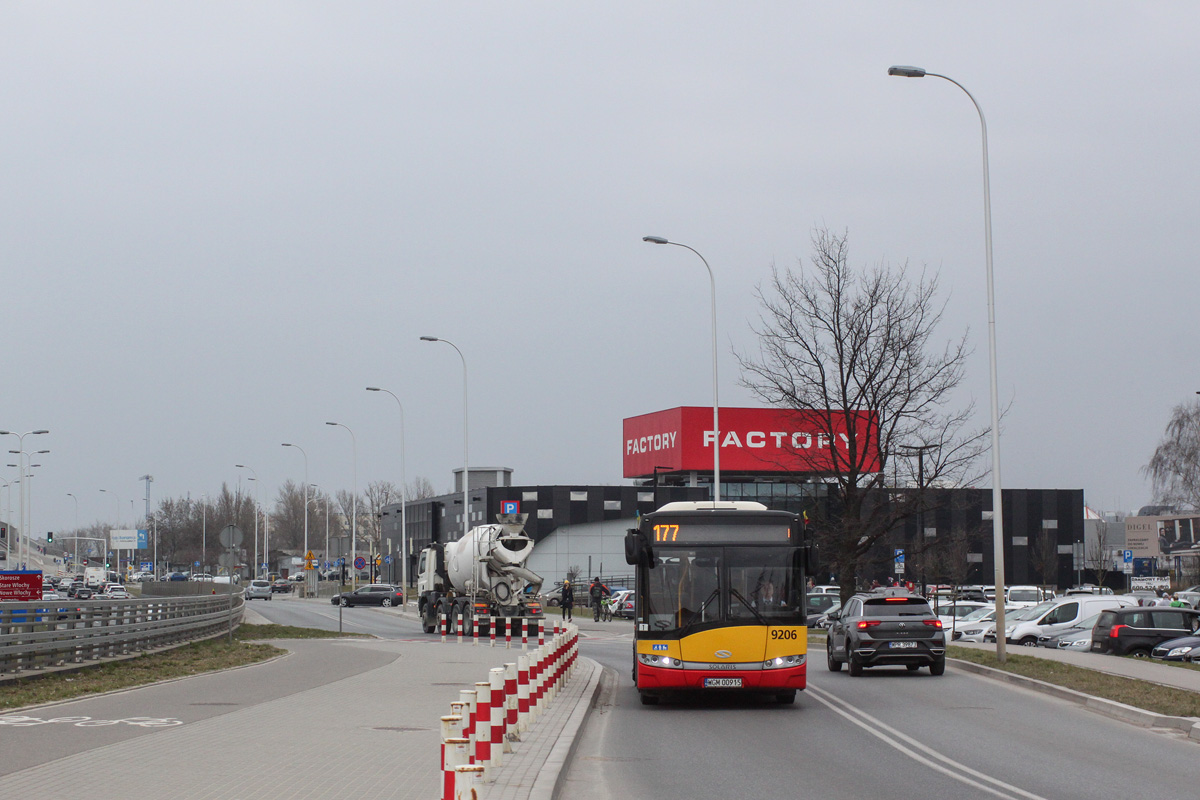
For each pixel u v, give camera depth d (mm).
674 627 17922
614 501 79938
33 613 22031
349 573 123375
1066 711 17875
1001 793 10547
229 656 27438
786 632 17906
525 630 33188
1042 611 37688
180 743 12633
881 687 22109
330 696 18203
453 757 7348
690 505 19359
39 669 21453
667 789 10836
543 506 79750
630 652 33812
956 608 42156
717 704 19125
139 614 28500
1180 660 27719
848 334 43531
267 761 11344
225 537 33000
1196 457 59094
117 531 149625
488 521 81375
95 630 24328
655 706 18891
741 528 18234
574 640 25234
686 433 76250
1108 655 28844
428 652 30062
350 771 10742
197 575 129500
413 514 103875
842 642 25516
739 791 10711
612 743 14312
